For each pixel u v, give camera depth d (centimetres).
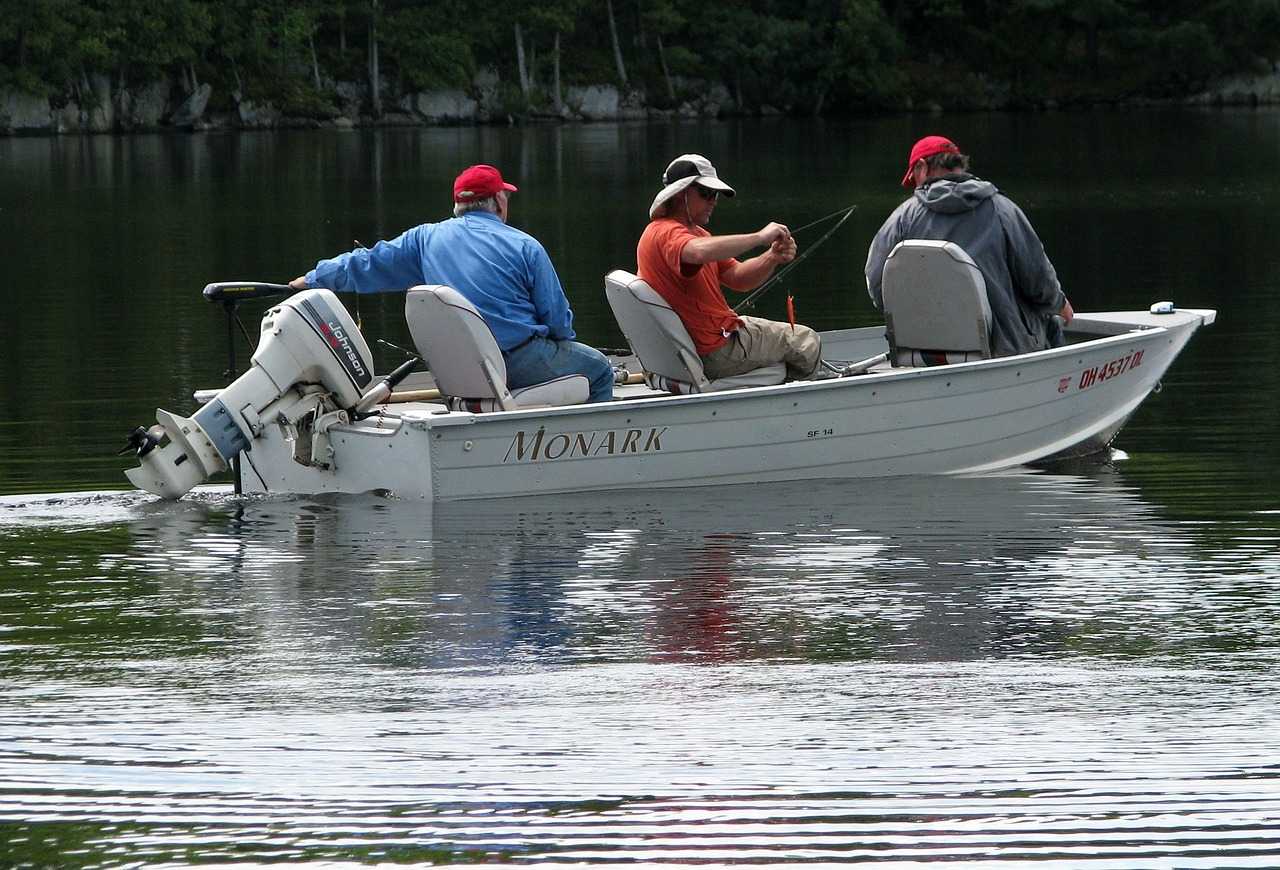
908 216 2069
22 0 17912
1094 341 2075
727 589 1458
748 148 13012
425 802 998
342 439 1848
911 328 2056
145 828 963
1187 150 10956
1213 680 1197
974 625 1341
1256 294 3766
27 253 5278
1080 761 1053
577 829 959
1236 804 986
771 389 1877
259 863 921
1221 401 2417
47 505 1833
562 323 1947
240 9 19638
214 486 1928
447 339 1850
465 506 1784
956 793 1007
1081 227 5772
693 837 950
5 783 1024
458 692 1188
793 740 1091
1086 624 1342
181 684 1207
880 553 1585
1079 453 2106
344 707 1157
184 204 7519
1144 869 911
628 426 1833
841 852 930
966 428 1997
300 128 19688
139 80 19062
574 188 8338
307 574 1518
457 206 1969
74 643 1309
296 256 5106
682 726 1118
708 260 1938
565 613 1386
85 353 3100
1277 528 1677
